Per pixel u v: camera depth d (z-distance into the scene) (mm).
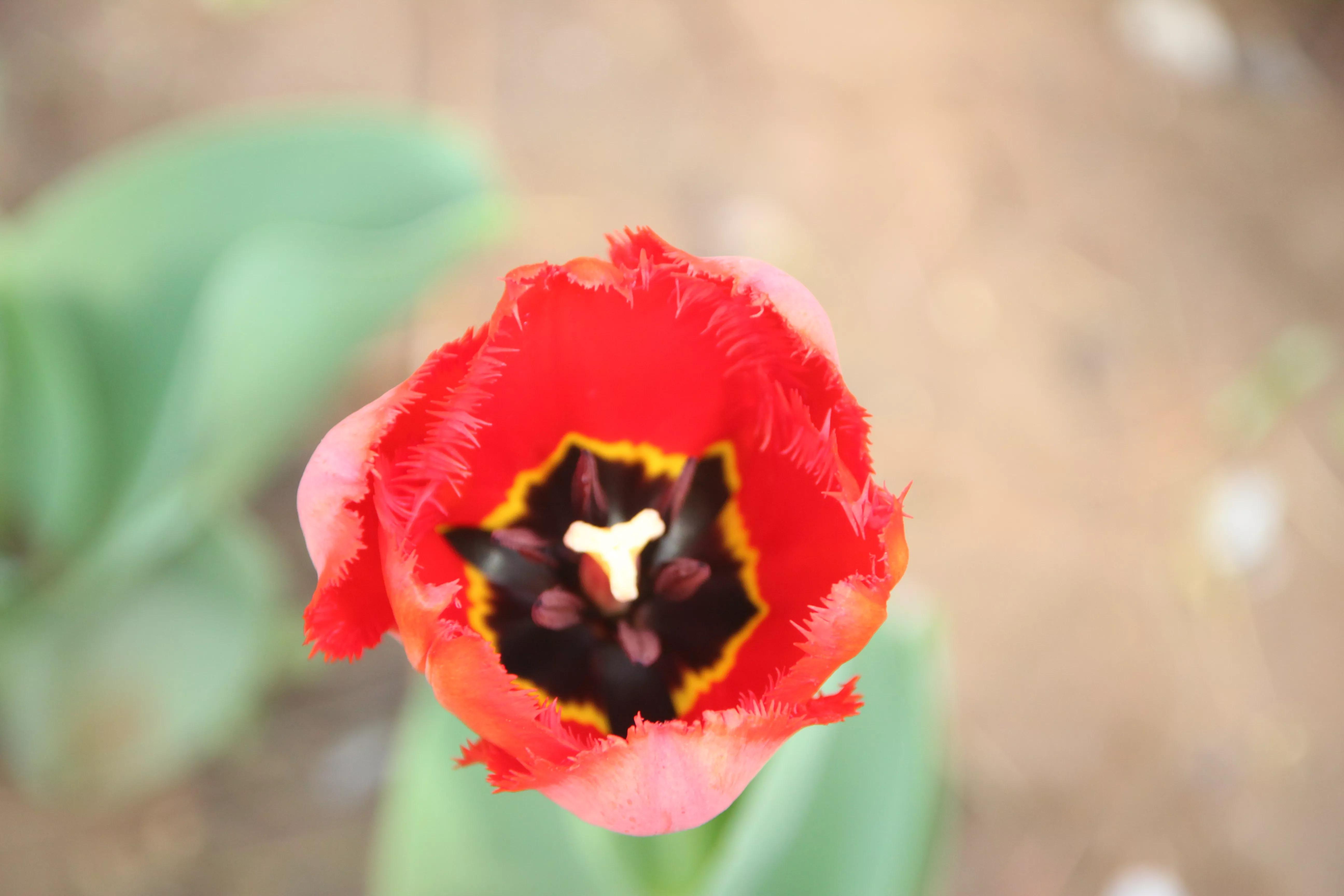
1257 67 816
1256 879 562
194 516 448
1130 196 746
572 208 669
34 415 423
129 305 424
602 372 304
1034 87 774
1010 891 548
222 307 380
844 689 274
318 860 508
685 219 682
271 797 516
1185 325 707
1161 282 720
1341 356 711
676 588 309
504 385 302
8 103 622
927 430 647
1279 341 707
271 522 566
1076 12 814
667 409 309
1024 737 577
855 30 770
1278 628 623
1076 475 649
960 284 696
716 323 293
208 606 470
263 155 428
